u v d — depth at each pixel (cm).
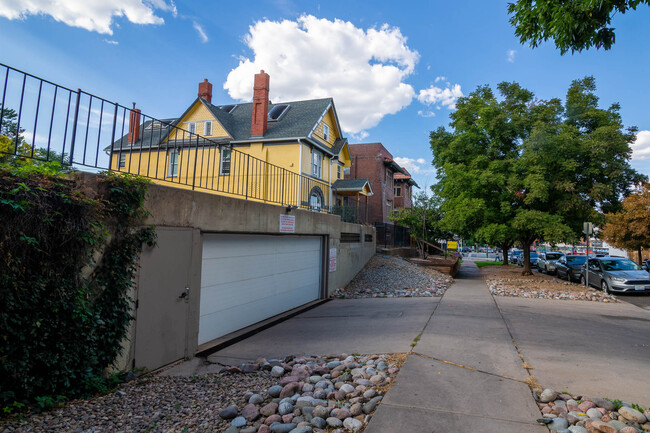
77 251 428
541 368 502
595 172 1493
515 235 1670
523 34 646
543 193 1481
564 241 1512
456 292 1316
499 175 1617
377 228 2280
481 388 423
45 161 438
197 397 448
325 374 495
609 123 1598
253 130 2058
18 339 377
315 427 347
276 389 434
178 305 599
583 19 555
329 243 1284
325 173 2341
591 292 1316
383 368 498
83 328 439
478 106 1850
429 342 622
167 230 576
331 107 2398
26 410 384
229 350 670
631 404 385
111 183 483
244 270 829
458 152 1834
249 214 806
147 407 416
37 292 387
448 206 1862
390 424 339
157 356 555
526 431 327
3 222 363
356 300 1205
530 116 1739
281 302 992
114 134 509
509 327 752
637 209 2277
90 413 396
